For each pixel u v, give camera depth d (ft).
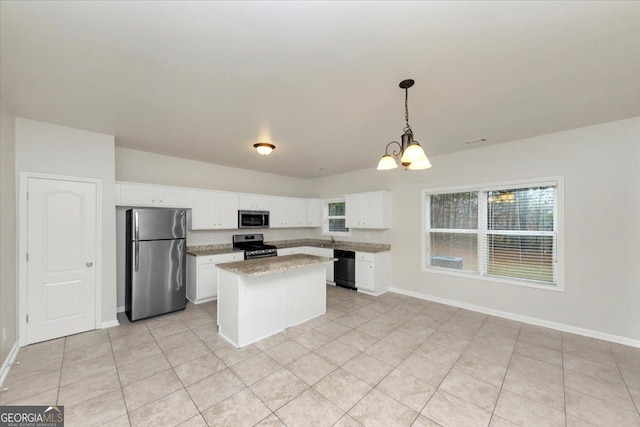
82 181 10.41
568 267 10.69
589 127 10.22
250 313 9.77
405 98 7.32
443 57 5.86
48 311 9.75
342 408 6.41
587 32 5.04
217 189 16.84
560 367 8.15
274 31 5.01
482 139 11.75
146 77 6.67
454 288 13.93
